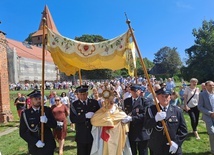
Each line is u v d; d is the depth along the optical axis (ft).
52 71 254.06
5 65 48.80
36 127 17.31
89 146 20.02
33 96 17.61
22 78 213.05
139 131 19.52
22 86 173.27
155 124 15.38
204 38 189.98
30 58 226.99
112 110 19.06
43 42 19.31
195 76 191.72
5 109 48.08
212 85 23.32
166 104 15.78
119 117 18.79
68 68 25.22
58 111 26.35
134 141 19.45
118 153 18.40
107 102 19.08
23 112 17.61
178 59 339.57
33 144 16.97
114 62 22.66
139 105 19.89
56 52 21.44
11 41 240.94
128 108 20.26
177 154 15.23
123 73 242.17
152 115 15.81
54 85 181.47
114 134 18.51
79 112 19.99
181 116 15.74
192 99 29.99
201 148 26.32
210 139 23.79
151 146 16.01
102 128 18.72
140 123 19.49
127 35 18.90
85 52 19.84
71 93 50.85
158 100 16.70
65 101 42.09
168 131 15.28
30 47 268.00
